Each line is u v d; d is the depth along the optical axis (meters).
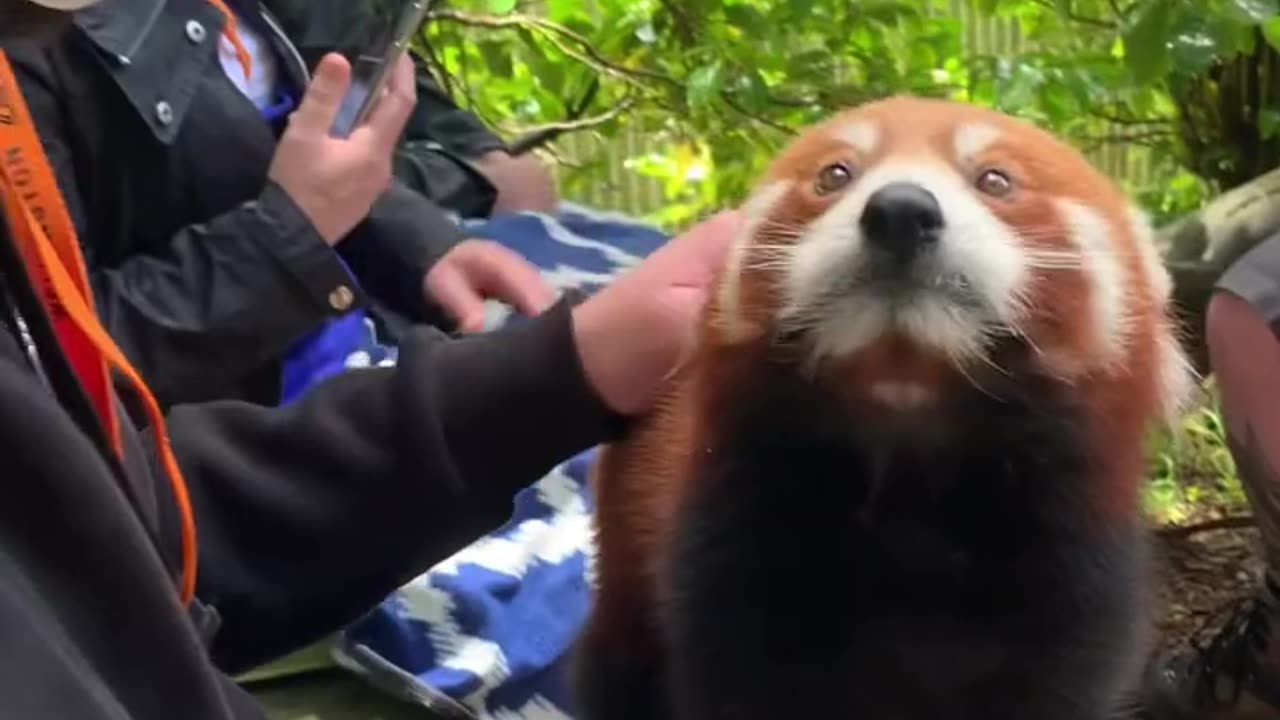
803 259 0.70
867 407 0.70
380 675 1.06
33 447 0.47
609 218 1.78
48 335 0.53
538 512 1.23
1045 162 0.74
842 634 0.72
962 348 0.68
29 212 0.58
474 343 0.86
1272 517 1.23
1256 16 1.63
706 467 0.74
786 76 2.06
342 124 1.37
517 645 1.10
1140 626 0.75
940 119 0.75
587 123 2.35
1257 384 1.17
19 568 0.45
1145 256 0.77
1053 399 0.70
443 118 1.88
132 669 0.48
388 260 1.44
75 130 1.27
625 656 0.85
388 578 0.89
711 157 2.33
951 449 0.71
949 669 0.72
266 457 0.88
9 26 0.58
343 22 1.59
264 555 0.88
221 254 1.25
